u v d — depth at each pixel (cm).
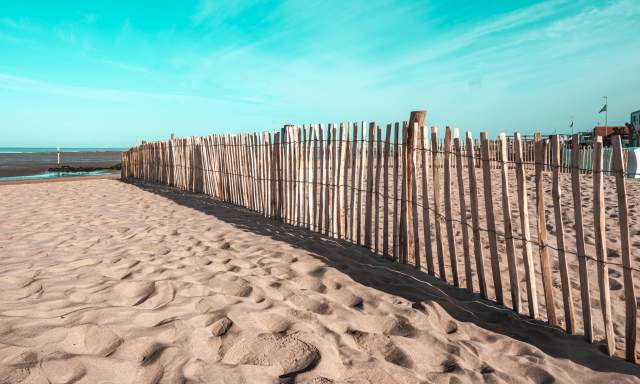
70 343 211
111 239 484
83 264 371
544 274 292
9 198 867
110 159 4766
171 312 259
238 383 189
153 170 1259
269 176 636
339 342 238
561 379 223
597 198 254
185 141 1023
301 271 363
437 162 358
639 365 245
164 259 393
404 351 233
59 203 797
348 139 468
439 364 228
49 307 258
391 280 352
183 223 591
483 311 309
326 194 504
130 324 236
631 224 570
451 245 352
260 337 233
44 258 392
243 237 494
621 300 346
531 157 1355
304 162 554
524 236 299
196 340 225
